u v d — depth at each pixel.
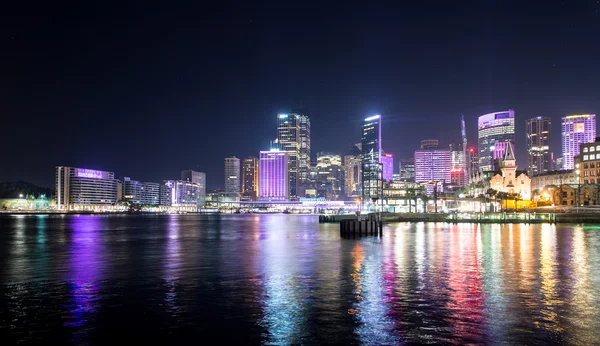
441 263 55.06
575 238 92.75
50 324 29.33
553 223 162.25
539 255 62.50
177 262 59.66
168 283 43.28
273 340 26.12
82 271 51.66
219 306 33.72
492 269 49.97
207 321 29.83
